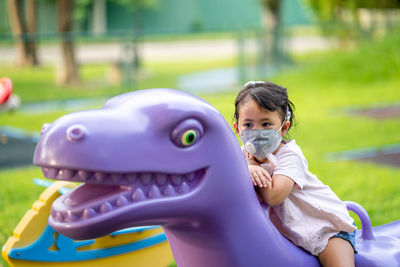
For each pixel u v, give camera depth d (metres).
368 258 2.20
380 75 16.14
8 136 10.01
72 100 15.55
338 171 6.33
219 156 1.68
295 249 1.99
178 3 34.84
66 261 2.81
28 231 2.71
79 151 1.45
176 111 1.58
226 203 1.70
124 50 17.25
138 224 1.58
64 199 1.56
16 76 19.45
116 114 1.55
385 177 5.99
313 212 2.09
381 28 19.88
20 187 6.02
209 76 19.28
